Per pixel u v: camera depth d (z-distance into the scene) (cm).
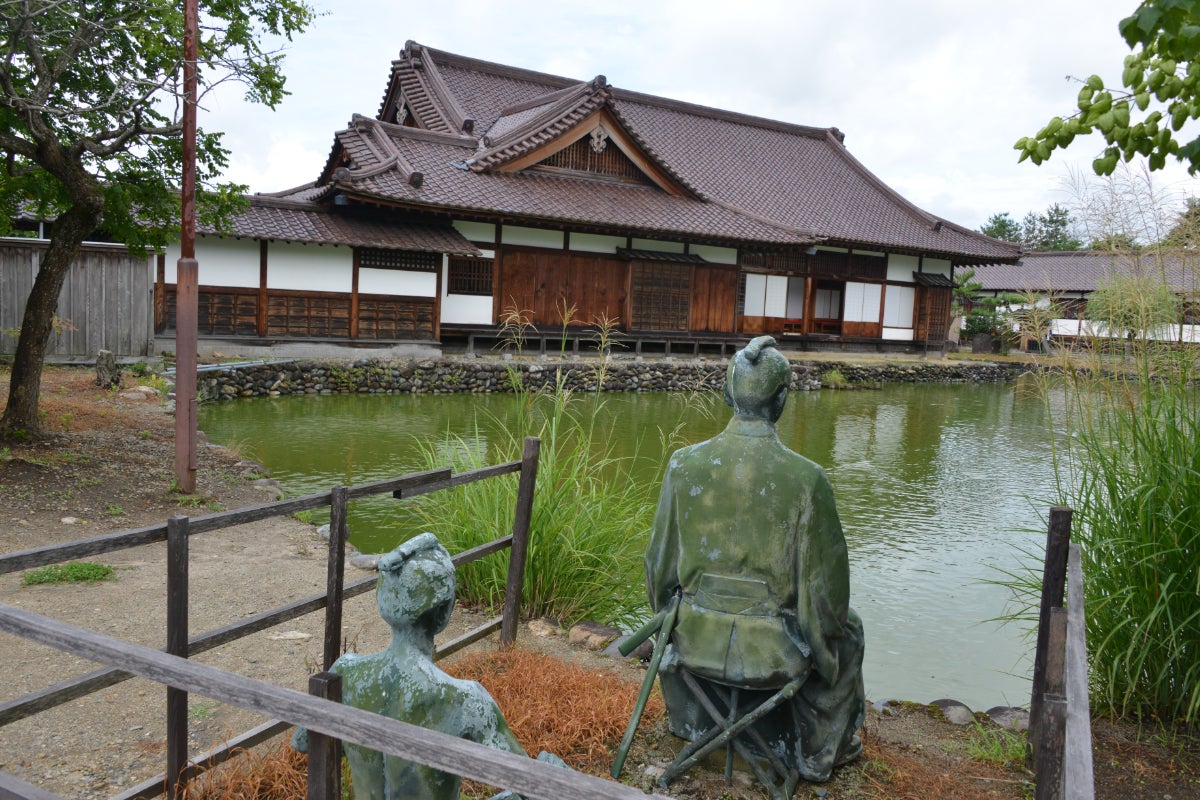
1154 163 290
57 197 825
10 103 669
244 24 714
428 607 193
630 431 1392
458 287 2105
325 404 1563
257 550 599
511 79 3031
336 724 147
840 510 956
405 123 2948
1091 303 412
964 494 1062
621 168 2484
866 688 499
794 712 312
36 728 331
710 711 307
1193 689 370
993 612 637
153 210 849
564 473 559
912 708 413
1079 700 180
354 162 2155
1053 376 430
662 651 300
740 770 323
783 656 287
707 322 2530
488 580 498
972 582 705
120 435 909
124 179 826
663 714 362
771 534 284
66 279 1381
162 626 445
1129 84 274
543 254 2219
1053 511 321
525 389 615
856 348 2969
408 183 1942
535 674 380
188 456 716
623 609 529
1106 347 405
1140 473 381
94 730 333
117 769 304
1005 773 337
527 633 465
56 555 233
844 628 298
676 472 301
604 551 520
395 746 142
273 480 820
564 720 344
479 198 2034
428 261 1953
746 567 289
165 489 725
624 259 2319
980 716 407
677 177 2509
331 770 177
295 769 292
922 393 2436
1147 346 396
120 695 365
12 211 860
